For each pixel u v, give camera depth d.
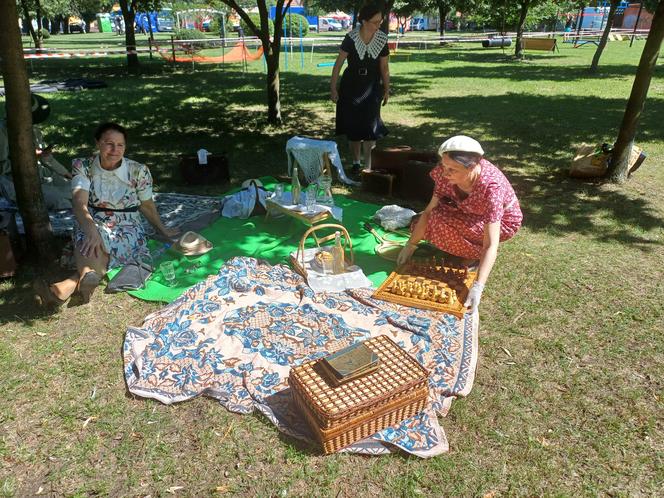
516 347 3.71
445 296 3.90
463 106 13.05
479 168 3.90
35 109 6.02
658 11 6.09
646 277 4.66
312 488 2.63
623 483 2.67
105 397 3.21
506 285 4.51
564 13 41.44
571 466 2.77
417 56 27.66
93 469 2.74
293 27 39.12
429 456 2.80
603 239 5.41
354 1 31.64
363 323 3.80
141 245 4.64
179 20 37.62
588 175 7.21
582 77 18.81
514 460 2.81
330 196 5.61
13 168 4.43
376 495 2.61
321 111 12.51
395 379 2.90
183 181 6.97
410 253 4.46
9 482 2.65
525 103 13.46
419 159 6.62
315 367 3.01
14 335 3.78
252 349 3.49
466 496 2.61
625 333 3.86
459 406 3.15
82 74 20.06
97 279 4.02
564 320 4.02
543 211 6.15
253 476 2.70
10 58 4.05
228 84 17.39
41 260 4.70
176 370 3.34
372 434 2.88
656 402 3.21
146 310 4.10
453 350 3.52
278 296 4.13
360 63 6.71
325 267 4.45
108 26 69.88
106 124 4.17
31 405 3.15
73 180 4.20
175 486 2.65
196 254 4.89
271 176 7.37
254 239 5.29
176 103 13.66
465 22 60.06
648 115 11.85
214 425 3.00
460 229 4.22
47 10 43.78
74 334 3.80
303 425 2.95
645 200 6.50
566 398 3.24
